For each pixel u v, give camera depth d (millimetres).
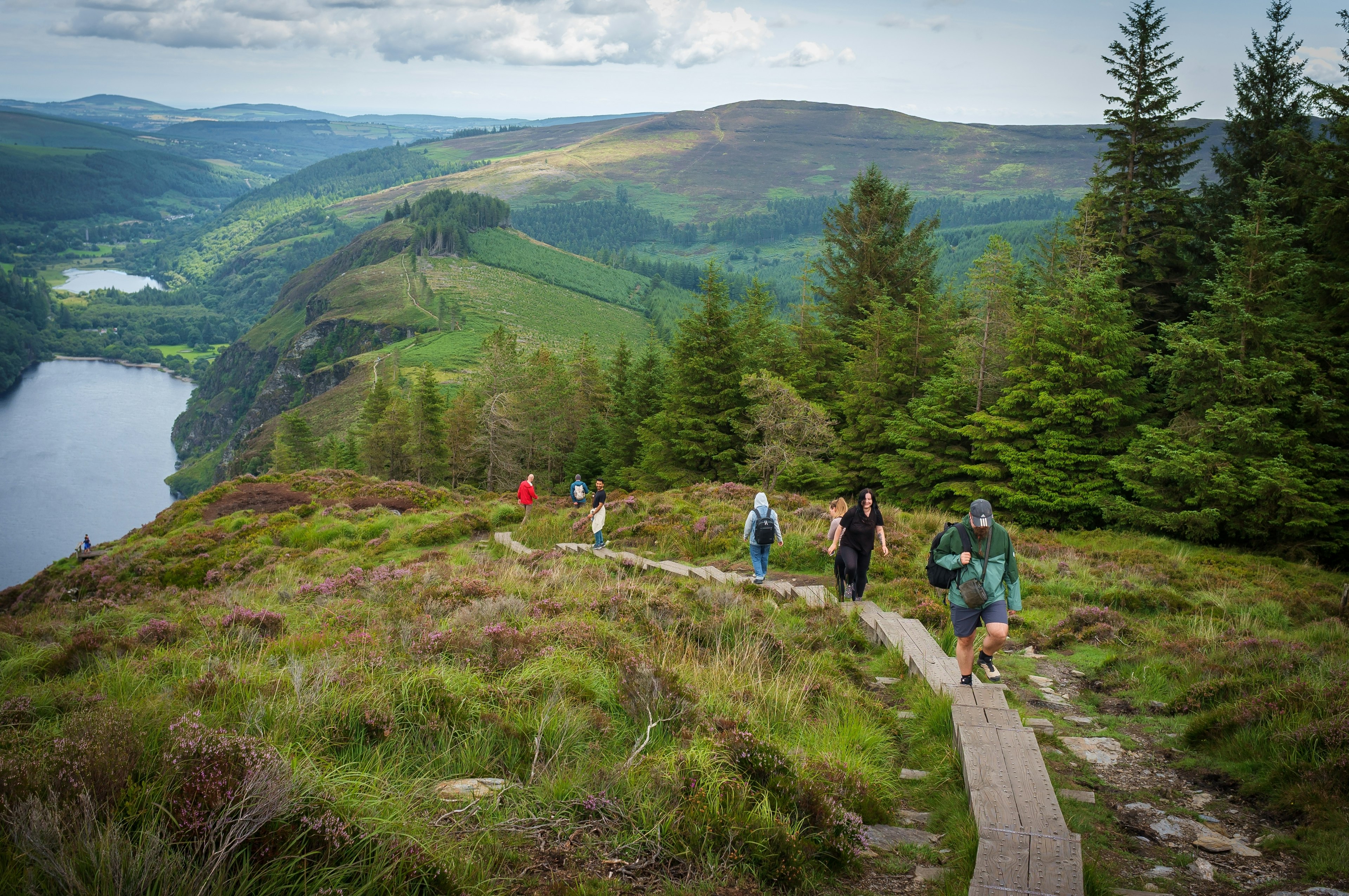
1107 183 30641
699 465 37906
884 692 7852
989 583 6730
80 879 2781
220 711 5043
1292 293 22953
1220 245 25609
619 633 8758
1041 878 3746
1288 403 20922
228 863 3066
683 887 3699
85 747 3430
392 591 13273
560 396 62188
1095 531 22656
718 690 6766
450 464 68688
